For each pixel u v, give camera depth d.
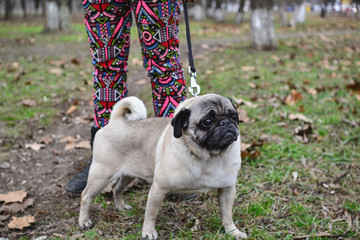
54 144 4.41
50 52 10.20
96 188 2.73
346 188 3.14
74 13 30.42
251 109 4.91
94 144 2.76
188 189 2.43
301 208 2.85
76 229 2.79
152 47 2.87
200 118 2.24
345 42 11.45
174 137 2.38
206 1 27.47
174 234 2.67
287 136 4.14
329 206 2.93
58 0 15.73
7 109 5.32
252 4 9.80
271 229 2.64
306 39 12.41
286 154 3.72
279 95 5.55
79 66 8.17
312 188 3.18
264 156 3.69
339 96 5.43
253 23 9.88
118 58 3.06
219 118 2.27
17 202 3.19
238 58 8.70
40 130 4.75
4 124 4.82
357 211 2.81
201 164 2.34
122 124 2.73
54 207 3.14
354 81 5.96
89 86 6.64
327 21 24.14
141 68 7.81
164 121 2.70
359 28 17.50
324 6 30.59
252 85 6.01
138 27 2.91
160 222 2.83
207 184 2.38
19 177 3.66
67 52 10.16
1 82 6.68
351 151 3.72
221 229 2.66
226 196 2.54
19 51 10.38
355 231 2.60
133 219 2.89
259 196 3.07
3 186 3.50
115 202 3.02
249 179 3.33
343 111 4.77
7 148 4.21
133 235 2.64
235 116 2.37
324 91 5.69
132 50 8.81
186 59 6.41
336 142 3.97
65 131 4.78
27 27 19.44
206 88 5.94
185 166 2.33
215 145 2.23
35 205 3.19
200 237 2.59
